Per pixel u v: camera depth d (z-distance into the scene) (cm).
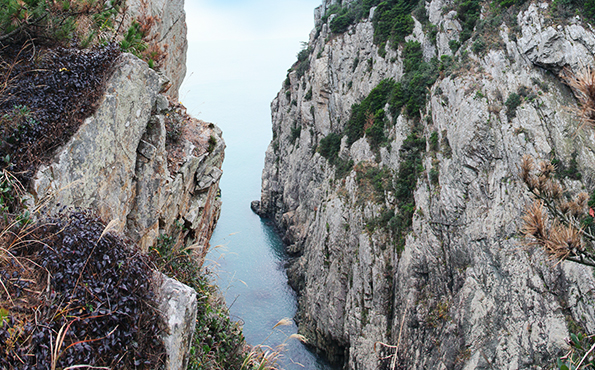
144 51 1148
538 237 632
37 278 407
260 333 5225
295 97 8606
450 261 3381
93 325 390
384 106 5069
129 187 796
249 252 7600
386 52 5691
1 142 532
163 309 459
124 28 1117
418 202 3778
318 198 6612
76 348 362
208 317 795
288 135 8775
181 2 1792
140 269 457
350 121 5969
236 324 901
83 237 442
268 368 722
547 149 2872
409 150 4312
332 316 4547
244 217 9675
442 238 3481
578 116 511
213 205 1450
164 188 955
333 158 6431
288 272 6631
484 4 4156
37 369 337
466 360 2877
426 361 3259
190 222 1171
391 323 3862
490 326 2834
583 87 489
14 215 461
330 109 7081
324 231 5091
